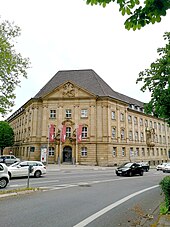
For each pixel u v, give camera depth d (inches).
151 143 2428.6
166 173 1295.5
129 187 644.1
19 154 2433.6
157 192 553.3
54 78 2140.7
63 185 660.1
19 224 265.9
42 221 279.7
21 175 854.5
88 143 1786.4
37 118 1935.3
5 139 2605.8
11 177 833.5
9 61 611.2
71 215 312.2
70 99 1875.0
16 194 473.1
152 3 138.6
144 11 144.2
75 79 2069.4
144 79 470.6
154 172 1392.7
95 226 262.8
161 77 440.1
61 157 1786.4
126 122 2068.2
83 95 1861.5
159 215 298.0
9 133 2647.6
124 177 972.6
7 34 642.8
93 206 376.2
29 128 2060.8
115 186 660.7
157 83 451.8
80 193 514.3
